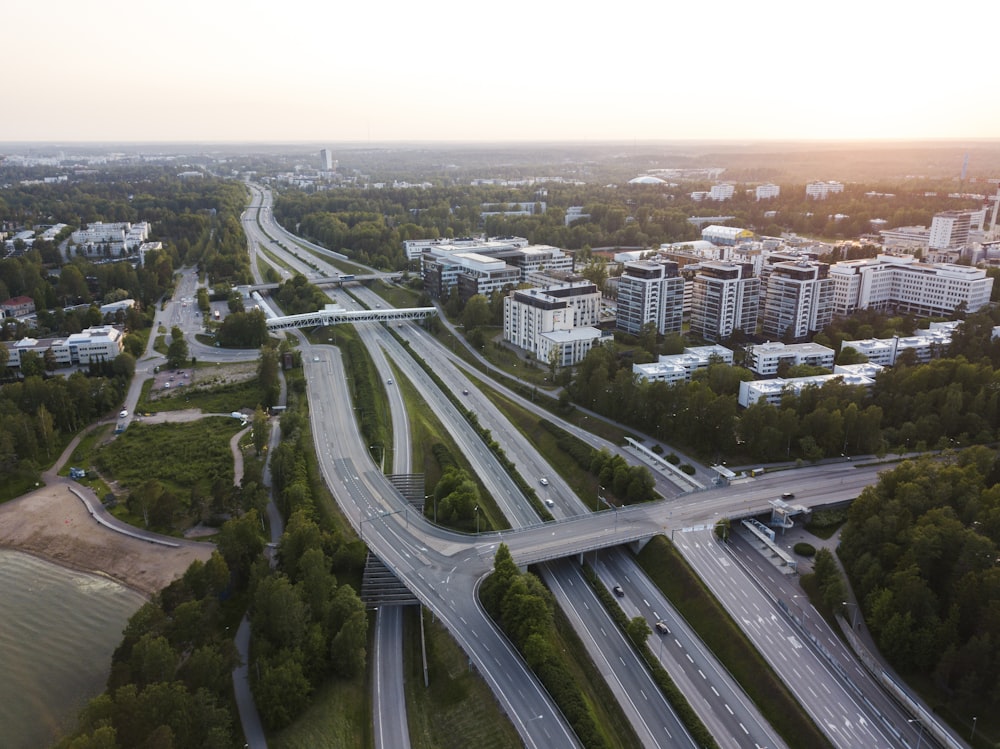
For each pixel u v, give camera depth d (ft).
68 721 580.71
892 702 572.51
